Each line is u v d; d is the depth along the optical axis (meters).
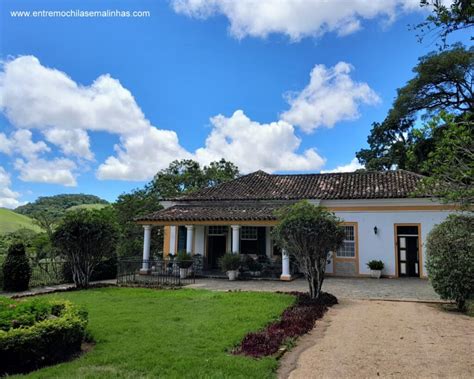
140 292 12.41
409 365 5.40
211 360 5.26
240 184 23.94
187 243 20.00
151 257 22.86
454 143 6.22
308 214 11.16
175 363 5.15
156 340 6.26
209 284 15.38
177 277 17.64
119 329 6.98
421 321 8.29
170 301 10.32
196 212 20.41
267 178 24.53
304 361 5.58
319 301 10.31
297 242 11.06
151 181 36.66
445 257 9.78
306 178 23.61
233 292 12.24
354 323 8.12
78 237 13.67
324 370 5.20
